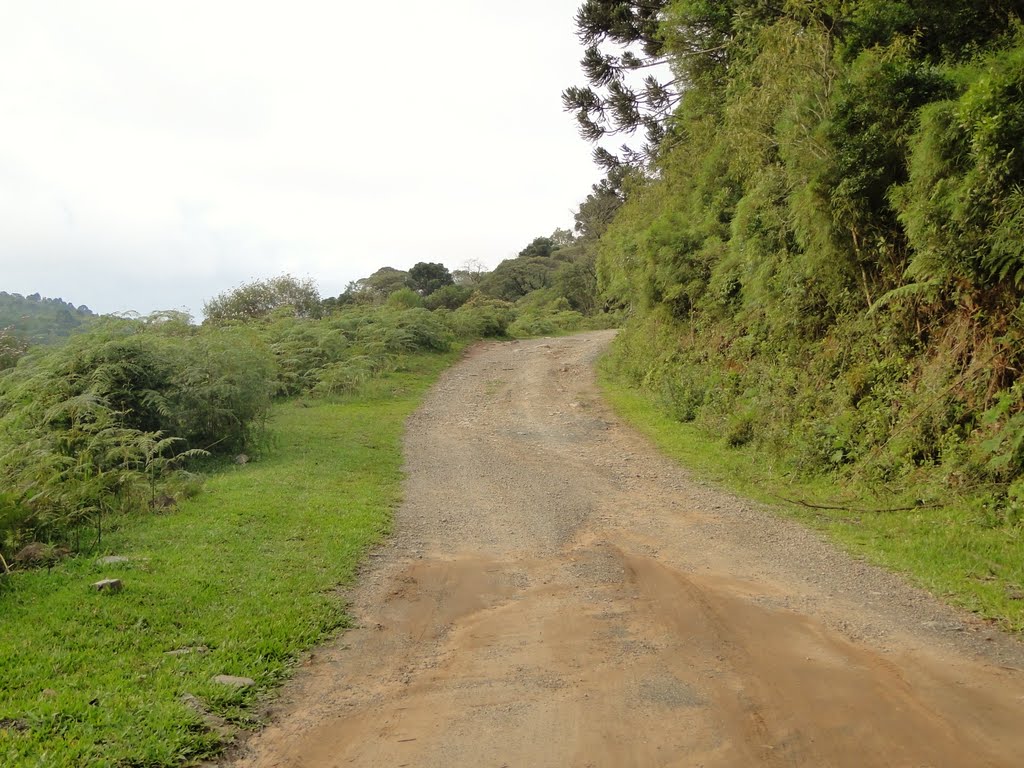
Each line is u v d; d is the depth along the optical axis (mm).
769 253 14719
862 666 4867
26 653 4715
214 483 10336
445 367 26359
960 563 6914
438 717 4324
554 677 4828
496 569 7332
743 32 16719
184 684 4477
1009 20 11281
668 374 18719
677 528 8797
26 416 10398
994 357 9078
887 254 11219
